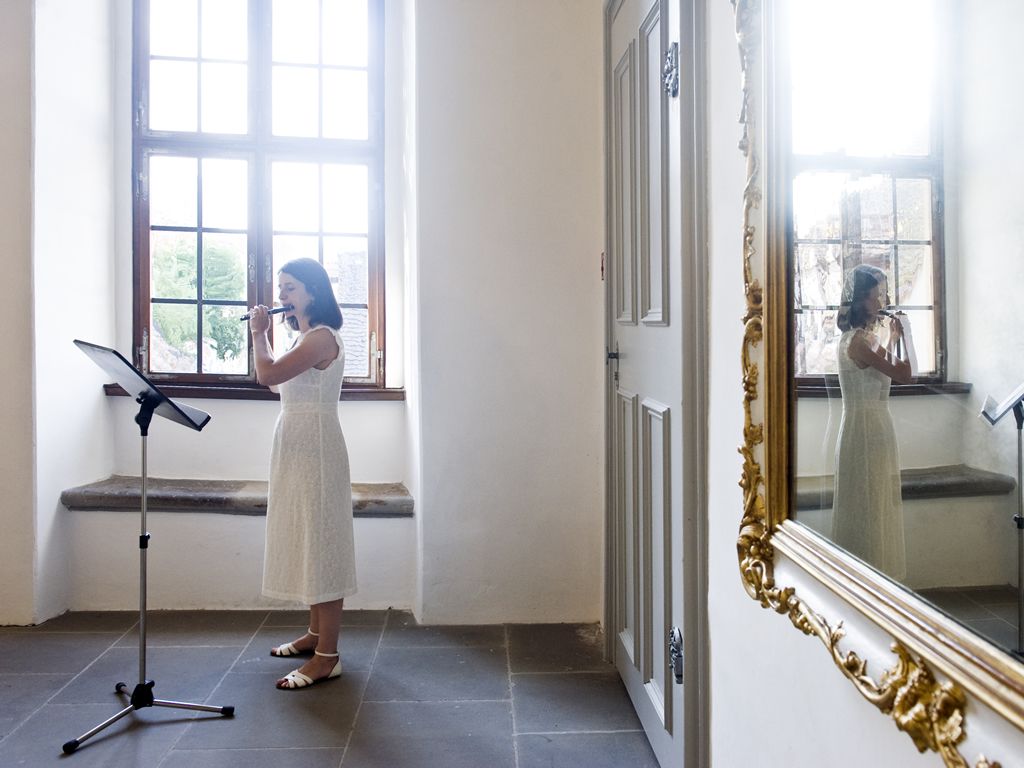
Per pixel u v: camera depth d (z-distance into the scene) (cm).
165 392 425
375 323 439
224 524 393
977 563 93
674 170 221
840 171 125
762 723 166
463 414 371
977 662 90
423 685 312
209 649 347
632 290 288
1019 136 87
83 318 402
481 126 369
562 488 375
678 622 225
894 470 111
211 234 433
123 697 301
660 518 248
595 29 370
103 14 412
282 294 313
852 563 120
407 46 408
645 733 273
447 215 368
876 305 114
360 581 393
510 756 260
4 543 370
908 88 106
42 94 370
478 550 374
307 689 308
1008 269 88
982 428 92
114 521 390
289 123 434
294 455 308
